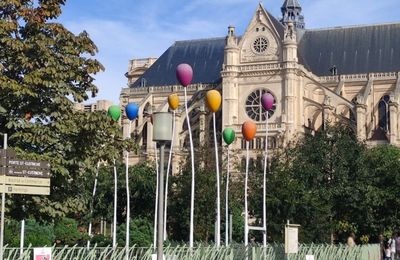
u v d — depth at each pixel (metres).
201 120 135.25
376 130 138.25
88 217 72.38
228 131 60.50
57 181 33.50
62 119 33.38
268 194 72.50
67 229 69.75
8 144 33.06
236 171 103.31
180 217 82.25
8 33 32.97
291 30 131.88
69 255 34.53
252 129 60.00
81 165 33.97
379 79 141.00
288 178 74.38
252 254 42.78
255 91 132.62
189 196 81.56
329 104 129.75
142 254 37.72
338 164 76.81
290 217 70.44
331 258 49.47
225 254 41.16
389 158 90.25
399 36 146.50
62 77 33.31
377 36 148.25
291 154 83.75
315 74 146.00
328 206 71.81
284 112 129.12
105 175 87.19
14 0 33.50
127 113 58.94
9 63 33.31
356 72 144.62
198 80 151.75
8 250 31.52
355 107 130.62
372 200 75.25
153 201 89.44
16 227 60.62
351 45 149.00
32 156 31.64
